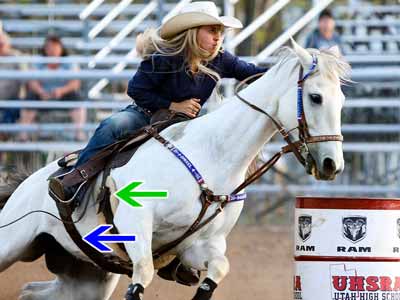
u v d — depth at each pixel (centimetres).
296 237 984
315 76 920
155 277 1505
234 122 970
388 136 2377
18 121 2325
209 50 998
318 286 959
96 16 2794
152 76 1014
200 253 980
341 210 958
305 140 920
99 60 2266
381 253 957
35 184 1084
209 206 967
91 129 2261
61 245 1073
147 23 2656
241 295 1403
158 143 990
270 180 2336
